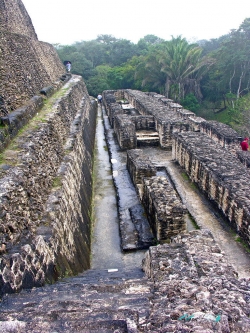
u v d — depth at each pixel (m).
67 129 16.38
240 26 37.41
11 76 13.84
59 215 8.32
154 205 10.95
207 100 42.53
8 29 20.27
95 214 13.70
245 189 11.01
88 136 22.25
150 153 20.70
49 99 18.12
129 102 39.16
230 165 13.24
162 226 10.39
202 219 11.91
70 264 8.06
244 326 3.94
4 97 11.79
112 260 10.45
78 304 4.72
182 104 39.72
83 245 10.25
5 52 14.53
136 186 15.00
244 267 9.16
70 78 35.50
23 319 4.21
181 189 14.66
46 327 3.98
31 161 8.77
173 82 41.88
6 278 5.19
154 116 23.75
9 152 9.09
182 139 17.30
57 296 5.19
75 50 64.00
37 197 8.34
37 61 21.19
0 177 7.54
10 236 6.13
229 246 10.17
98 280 6.73
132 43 69.75
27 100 14.65
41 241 6.63
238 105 32.91
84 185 14.22
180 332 3.79
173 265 6.17
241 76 37.09
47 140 11.23
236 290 4.91
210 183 12.87
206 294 4.69
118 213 13.41
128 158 17.48
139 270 8.52
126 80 53.81
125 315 4.21
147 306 4.51
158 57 42.09
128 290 5.36
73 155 13.34
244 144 18.06
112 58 67.12
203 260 6.72
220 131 19.62
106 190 16.11
